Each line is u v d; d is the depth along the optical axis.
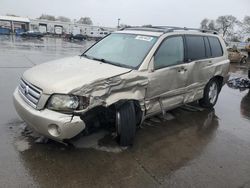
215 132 4.84
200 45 5.34
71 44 31.88
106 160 3.48
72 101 3.15
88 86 3.23
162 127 4.81
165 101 4.49
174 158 3.74
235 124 5.40
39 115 3.17
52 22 74.19
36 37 47.56
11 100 5.46
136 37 4.57
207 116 5.69
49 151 3.56
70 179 3.04
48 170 3.16
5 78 7.45
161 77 4.16
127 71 3.72
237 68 16.39
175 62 4.56
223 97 7.78
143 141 4.15
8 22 65.19
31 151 3.52
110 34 5.18
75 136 3.46
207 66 5.46
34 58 12.90
